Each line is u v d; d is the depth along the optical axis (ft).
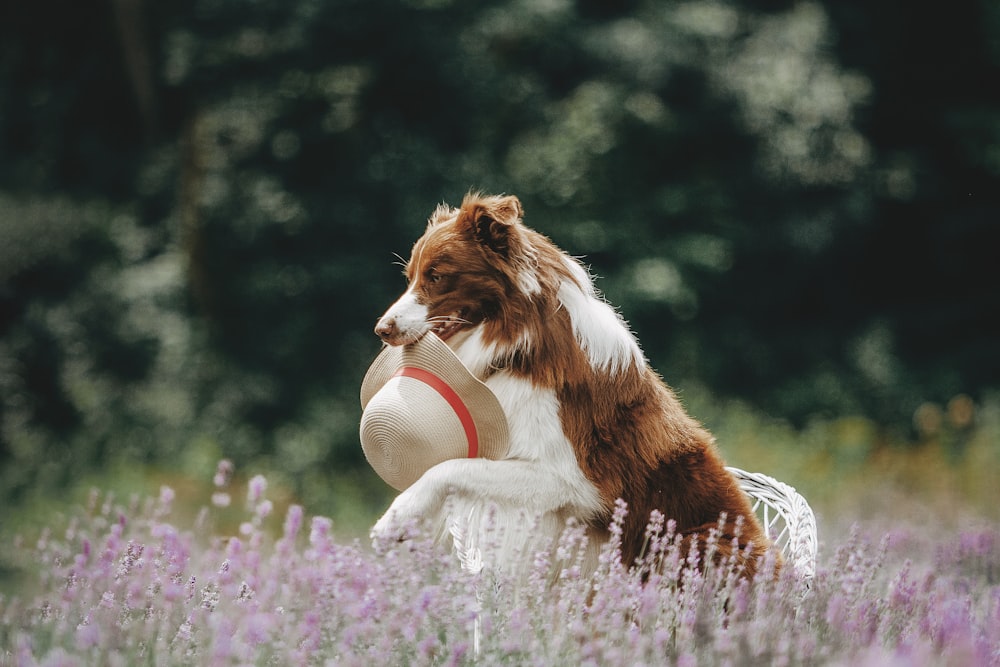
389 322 14.82
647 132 62.95
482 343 15.16
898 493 43.68
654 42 63.77
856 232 72.13
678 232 64.85
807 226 68.28
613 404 15.28
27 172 67.67
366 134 57.62
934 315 75.61
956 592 17.56
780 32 67.77
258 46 58.54
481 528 14.19
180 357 58.23
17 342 57.72
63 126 67.67
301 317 56.75
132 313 60.23
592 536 15.31
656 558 15.20
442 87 58.49
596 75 63.67
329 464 54.03
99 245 63.05
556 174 59.98
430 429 14.40
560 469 14.88
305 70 57.98
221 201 57.67
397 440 14.49
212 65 59.21
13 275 59.77
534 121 61.46
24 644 11.60
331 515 49.55
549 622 12.63
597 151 60.85
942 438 50.37
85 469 51.01
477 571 13.52
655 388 16.05
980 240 77.00
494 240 15.05
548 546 14.58
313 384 56.54
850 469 50.39
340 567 12.21
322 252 56.95
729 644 11.71
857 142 68.95
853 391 68.80
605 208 62.03
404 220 56.39
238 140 58.29
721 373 65.62
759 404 66.69
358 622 11.68
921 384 70.69
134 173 66.54
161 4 64.03
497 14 60.29
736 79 64.90
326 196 57.16
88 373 58.49
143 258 63.72
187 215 59.16
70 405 57.88
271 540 20.15
